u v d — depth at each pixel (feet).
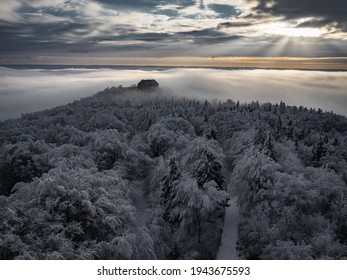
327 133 342.44
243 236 146.51
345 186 166.91
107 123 315.58
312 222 142.31
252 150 178.09
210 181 152.15
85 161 179.63
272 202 145.69
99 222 114.83
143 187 194.49
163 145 239.91
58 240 96.73
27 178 180.75
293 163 178.91
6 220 98.58
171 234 152.25
